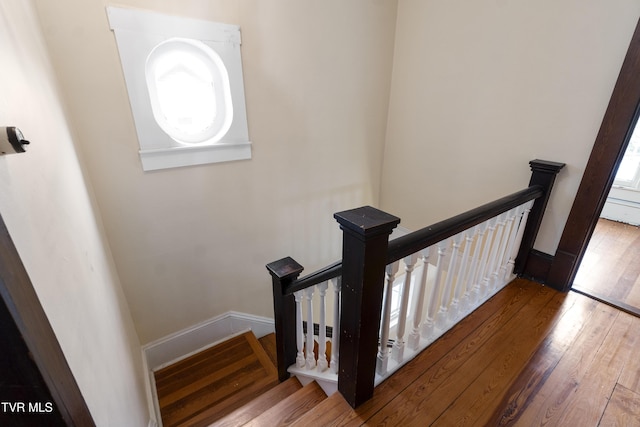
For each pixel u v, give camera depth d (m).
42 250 0.67
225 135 2.10
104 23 1.52
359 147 2.90
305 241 2.86
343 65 2.50
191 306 2.36
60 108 1.33
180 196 2.05
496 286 2.07
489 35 2.09
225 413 1.93
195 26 1.76
